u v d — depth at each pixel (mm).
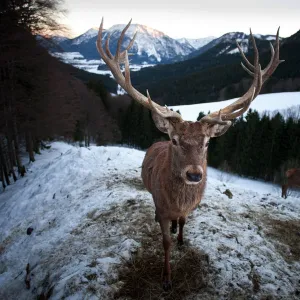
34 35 15508
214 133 3795
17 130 16953
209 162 37906
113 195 7141
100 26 4258
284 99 69312
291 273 4359
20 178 15719
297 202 7082
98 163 10180
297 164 28172
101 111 42438
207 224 5477
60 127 20547
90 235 5609
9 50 14203
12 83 15367
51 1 15430
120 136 48531
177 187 3752
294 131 31047
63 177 9750
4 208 10250
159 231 5340
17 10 14742
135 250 4781
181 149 3484
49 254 5512
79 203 7402
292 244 5133
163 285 4074
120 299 3934
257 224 5738
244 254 4664
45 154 22969
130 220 5816
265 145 32188
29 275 5184
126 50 4090
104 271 4344
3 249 6949
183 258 4582
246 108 3719
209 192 7191
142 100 4051
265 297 3895
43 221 7246
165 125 3842
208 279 4172
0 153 14516
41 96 17562
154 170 4445
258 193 7652
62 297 4113
